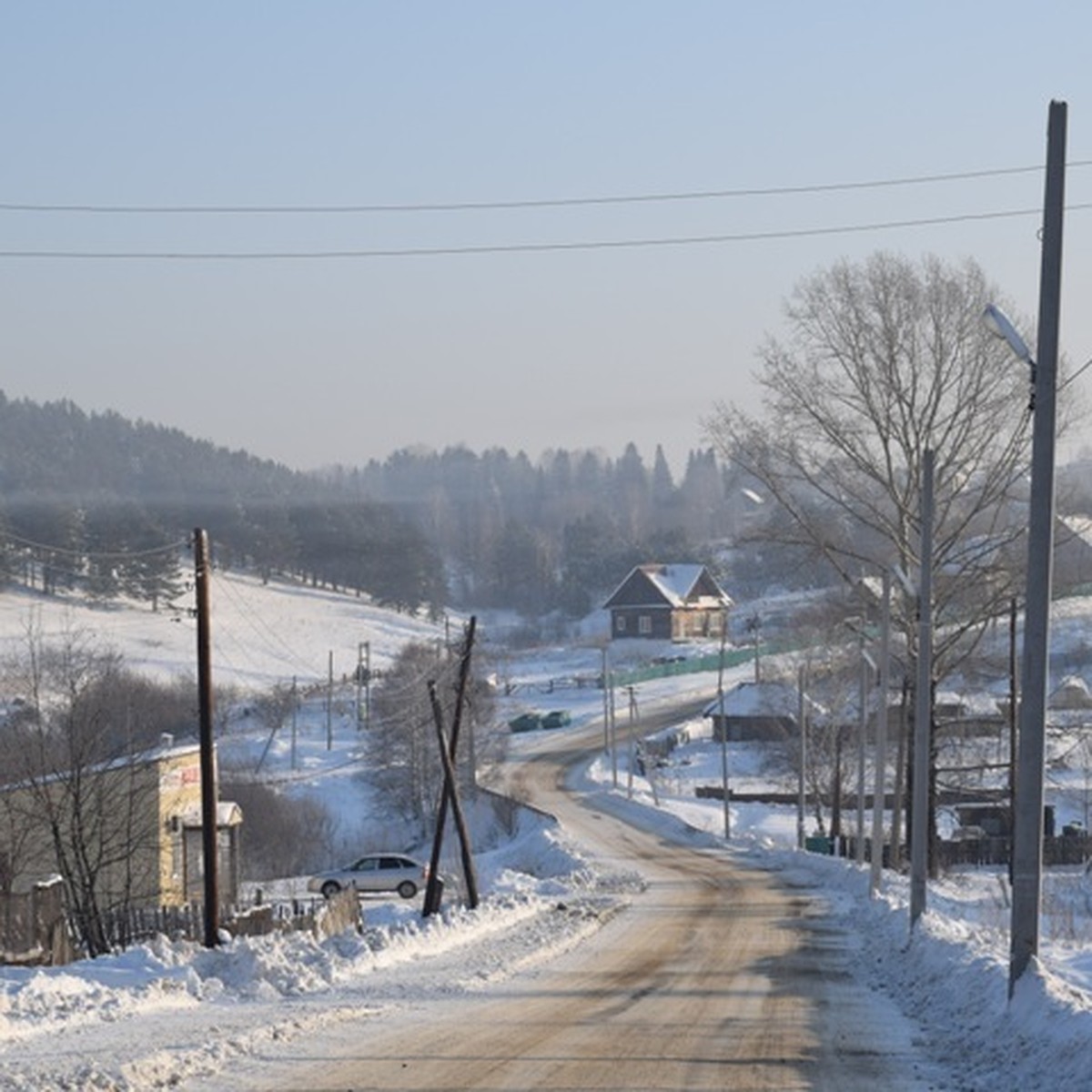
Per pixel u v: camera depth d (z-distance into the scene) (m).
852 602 155.88
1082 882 128.62
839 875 136.12
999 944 64.12
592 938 82.50
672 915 100.94
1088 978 51.25
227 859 130.25
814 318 133.88
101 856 109.56
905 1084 34.28
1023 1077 34.22
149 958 56.44
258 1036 38.16
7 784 115.69
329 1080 32.12
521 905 102.00
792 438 134.62
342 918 81.81
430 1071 33.81
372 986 55.97
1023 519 135.25
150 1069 31.92
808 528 134.50
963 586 134.50
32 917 65.56
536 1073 34.09
